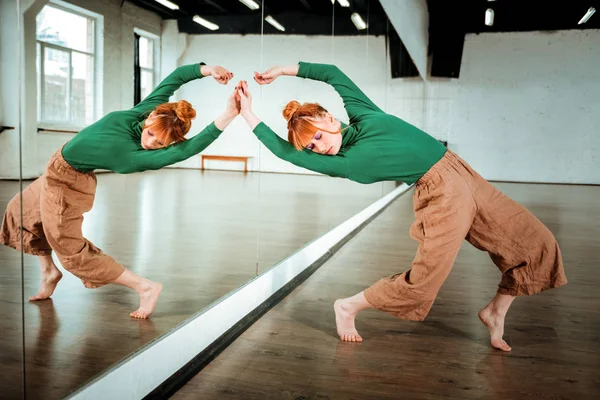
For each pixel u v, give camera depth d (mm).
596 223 6406
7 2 1186
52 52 1347
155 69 1950
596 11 12867
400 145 2174
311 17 4090
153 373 1898
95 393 1595
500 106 13875
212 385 1996
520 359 2270
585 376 2109
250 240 3303
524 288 2262
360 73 5891
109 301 1814
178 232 2363
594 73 13227
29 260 1423
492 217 2217
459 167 2193
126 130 1779
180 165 2229
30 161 1369
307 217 4438
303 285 3479
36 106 1321
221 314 2412
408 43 9602
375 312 2885
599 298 3199
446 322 2738
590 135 13406
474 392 1957
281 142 2258
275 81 3250
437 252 2146
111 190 1787
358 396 1914
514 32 13547
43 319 1491
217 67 2490
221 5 2471
